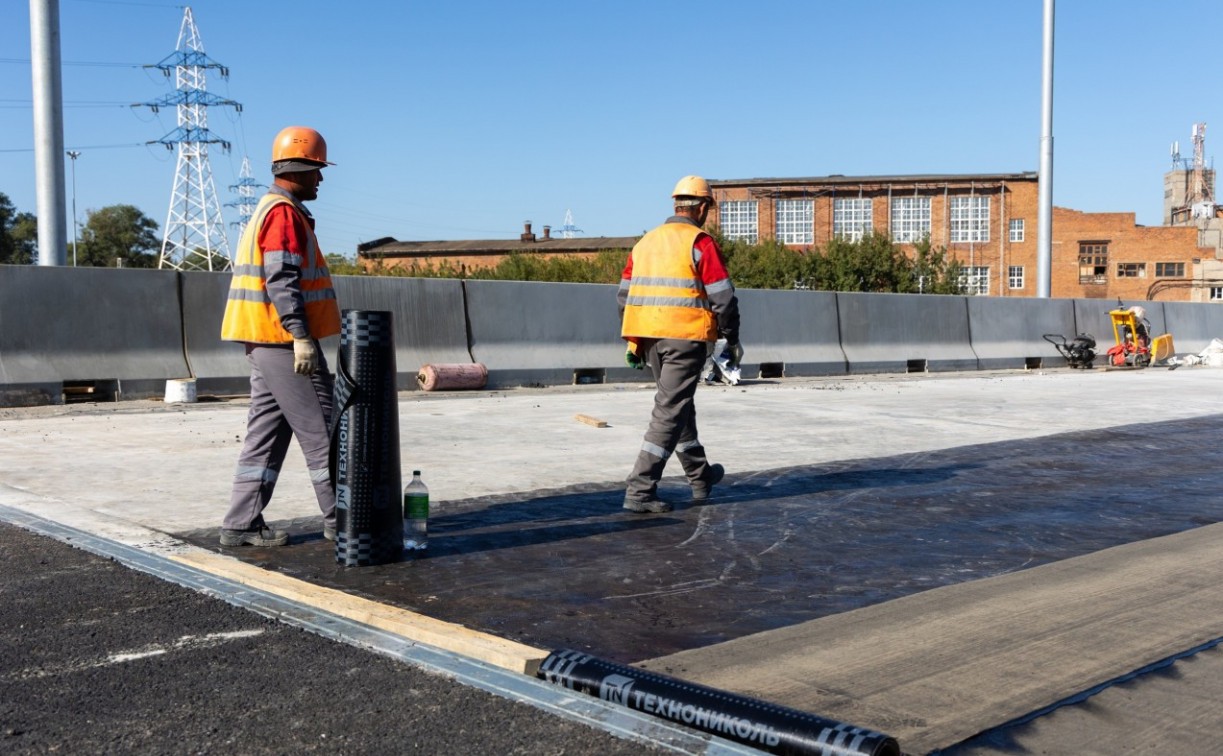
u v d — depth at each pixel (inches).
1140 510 263.9
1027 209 2736.2
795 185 2773.1
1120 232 2866.6
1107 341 1018.7
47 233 519.5
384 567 199.3
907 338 848.9
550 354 645.9
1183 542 228.4
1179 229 2837.1
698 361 253.3
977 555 215.5
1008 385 703.1
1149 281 2866.6
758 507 263.1
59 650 149.9
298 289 201.0
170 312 504.1
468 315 613.9
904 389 658.2
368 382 197.3
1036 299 957.8
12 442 356.2
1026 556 215.0
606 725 125.3
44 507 246.5
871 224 2760.8
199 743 119.2
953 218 2755.9
